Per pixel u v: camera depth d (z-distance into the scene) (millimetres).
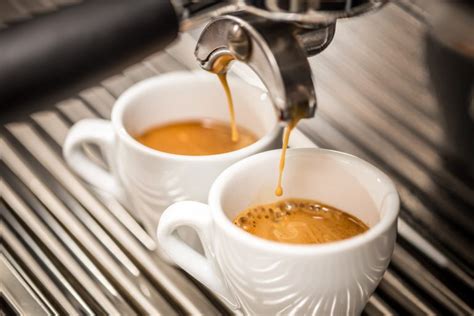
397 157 531
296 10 377
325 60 599
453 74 482
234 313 458
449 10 464
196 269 445
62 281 473
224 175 438
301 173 447
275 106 385
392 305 457
